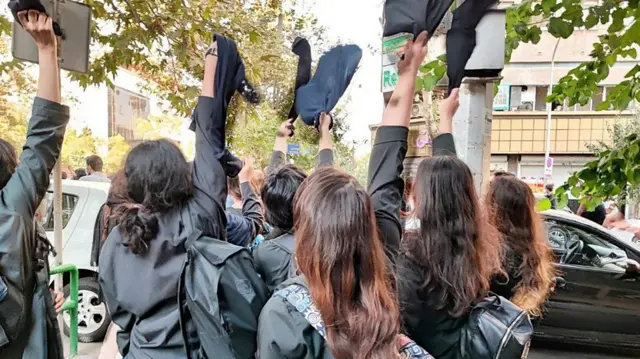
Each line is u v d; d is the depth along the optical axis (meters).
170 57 4.32
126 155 1.67
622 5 2.93
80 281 4.91
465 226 1.55
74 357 4.01
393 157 1.73
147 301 1.58
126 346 1.71
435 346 1.51
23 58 2.44
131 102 21.28
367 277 1.22
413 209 1.65
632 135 3.25
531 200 2.28
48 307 1.91
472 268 1.53
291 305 1.25
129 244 1.58
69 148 16.75
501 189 2.26
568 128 19.88
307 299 1.25
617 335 4.89
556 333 5.00
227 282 1.44
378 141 1.78
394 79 1.99
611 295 4.88
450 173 1.58
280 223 2.33
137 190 1.60
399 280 1.51
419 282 1.51
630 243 5.03
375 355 1.16
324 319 1.19
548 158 18.36
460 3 2.21
